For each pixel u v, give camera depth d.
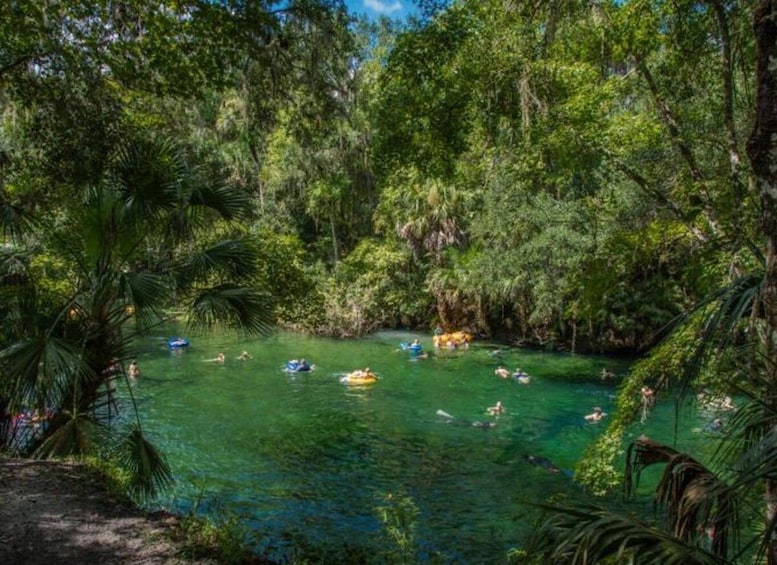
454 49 7.88
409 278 31.30
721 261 7.49
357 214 37.28
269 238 12.84
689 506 2.56
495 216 21.98
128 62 7.37
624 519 2.16
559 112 8.93
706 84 8.81
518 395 17.19
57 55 6.82
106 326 6.66
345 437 13.07
